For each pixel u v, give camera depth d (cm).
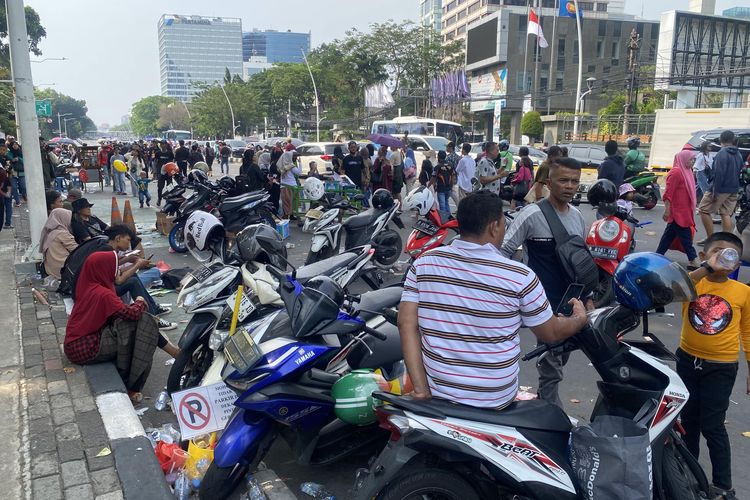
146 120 15838
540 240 381
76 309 488
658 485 280
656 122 2300
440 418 251
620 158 870
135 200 1894
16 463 355
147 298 634
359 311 380
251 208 967
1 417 412
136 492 324
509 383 262
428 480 255
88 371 477
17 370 490
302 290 348
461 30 9938
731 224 1001
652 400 283
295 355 332
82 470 346
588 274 366
